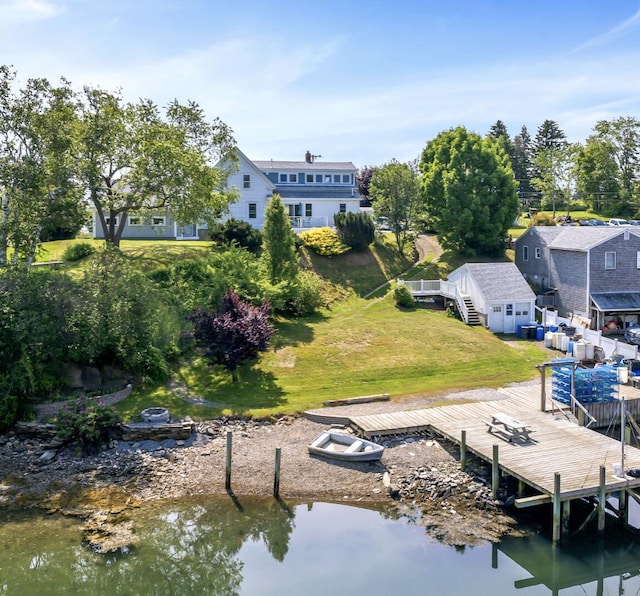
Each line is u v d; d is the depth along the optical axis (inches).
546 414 1031.0
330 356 1339.8
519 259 2074.3
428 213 2281.0
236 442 990.4
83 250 1775.3
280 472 901.2
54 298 1135.6
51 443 964.6
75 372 1152.2
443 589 674.8
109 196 1699.1
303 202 2397.9
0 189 1411.2
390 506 826.2
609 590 703.1
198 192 1694.1
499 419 932.0
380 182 2210.9
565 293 1800.0
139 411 1063.6
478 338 1493.6
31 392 1066.1
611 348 1343.5
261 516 807.1
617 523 813.9
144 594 663.1
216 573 697.6
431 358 1350.9
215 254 1755.7
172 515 805.9
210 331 1176.8
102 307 1153.4
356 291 1914.4
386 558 725.3
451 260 2176.4
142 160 1637.6
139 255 1777.8
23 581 672.4
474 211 2162.9
